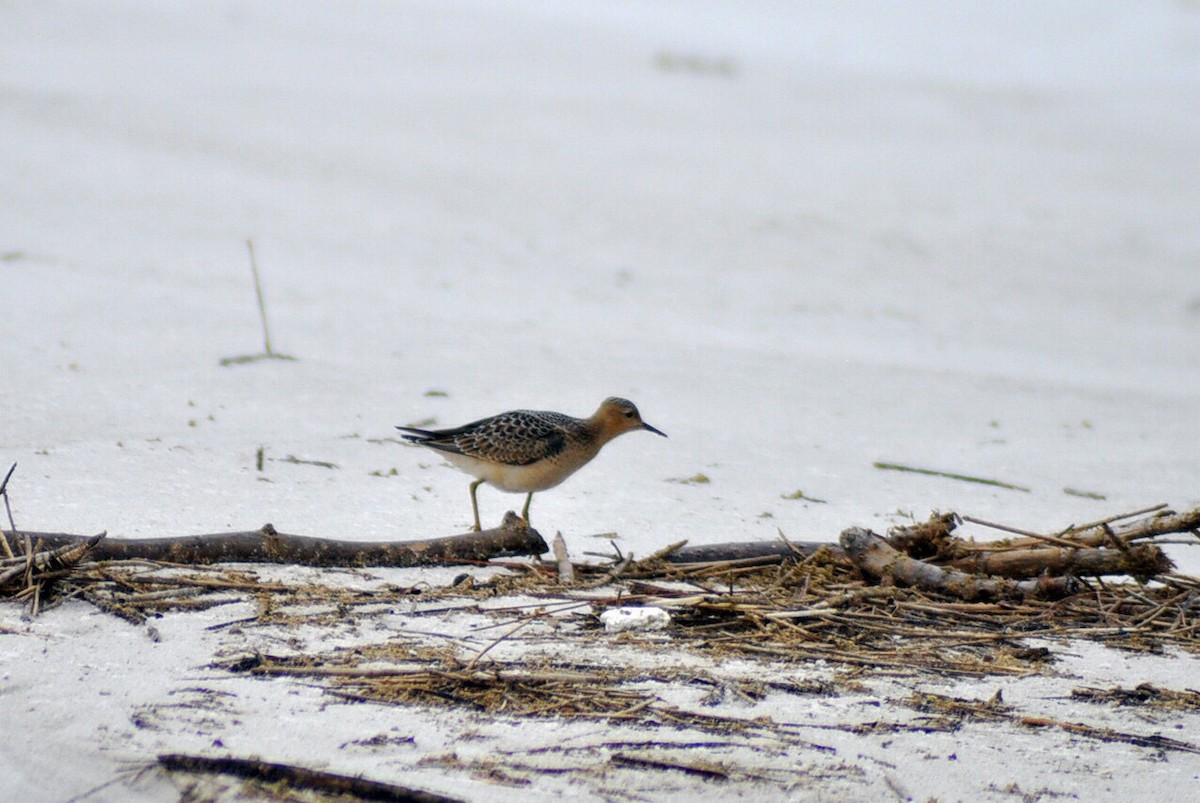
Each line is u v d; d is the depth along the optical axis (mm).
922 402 16609
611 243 25484
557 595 8695
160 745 6344
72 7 40938
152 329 16453
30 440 11648
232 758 6180
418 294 20438
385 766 6246
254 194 26062
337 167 28797
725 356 18109
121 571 8438
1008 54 48562
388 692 7039
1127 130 39656
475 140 32031
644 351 17953
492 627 8039
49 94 31609
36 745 6289
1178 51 49406
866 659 7895
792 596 8883
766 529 10898
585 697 7102
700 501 11695
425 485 11562
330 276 21031
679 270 24125
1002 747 6832
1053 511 12164
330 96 34594
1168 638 8547
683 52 43938
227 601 8211
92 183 25172
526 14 47531
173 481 10805
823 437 14523
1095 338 22219
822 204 29547
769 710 7102
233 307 18172
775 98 39531
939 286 24828
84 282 18578
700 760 6477
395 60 39375
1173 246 28938
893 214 29312
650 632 8133
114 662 7246
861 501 12078
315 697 6953
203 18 41812
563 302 20984
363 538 9812
